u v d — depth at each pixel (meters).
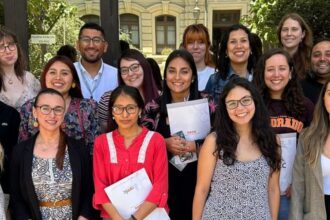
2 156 3.03
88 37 4.45
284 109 3.17
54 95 2.95
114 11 4.87
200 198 2.81
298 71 3.96
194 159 3.17
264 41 8.81
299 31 4.23
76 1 22.62
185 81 3.20
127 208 2.84
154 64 4.77
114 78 4.64
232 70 3.87
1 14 5.94
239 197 2.68
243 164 2.72
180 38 23.80
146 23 23.86
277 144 2.83
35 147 2.97
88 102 3.40
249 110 2.74
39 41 5.78
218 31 24.34
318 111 2.89
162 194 2.88
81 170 2.96
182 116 3.16
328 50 3.97
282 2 8.13
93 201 2.91
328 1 7.65
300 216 2.86
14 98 3.81
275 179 2.84
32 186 2.88
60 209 2.90
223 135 2.76
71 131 3.29
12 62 3.77
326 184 2.81
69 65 3.38
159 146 2.96
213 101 3.29
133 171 2.90
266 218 2.71
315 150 2.81
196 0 23.31
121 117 2.92
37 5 7.28
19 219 2.89
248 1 23.25
